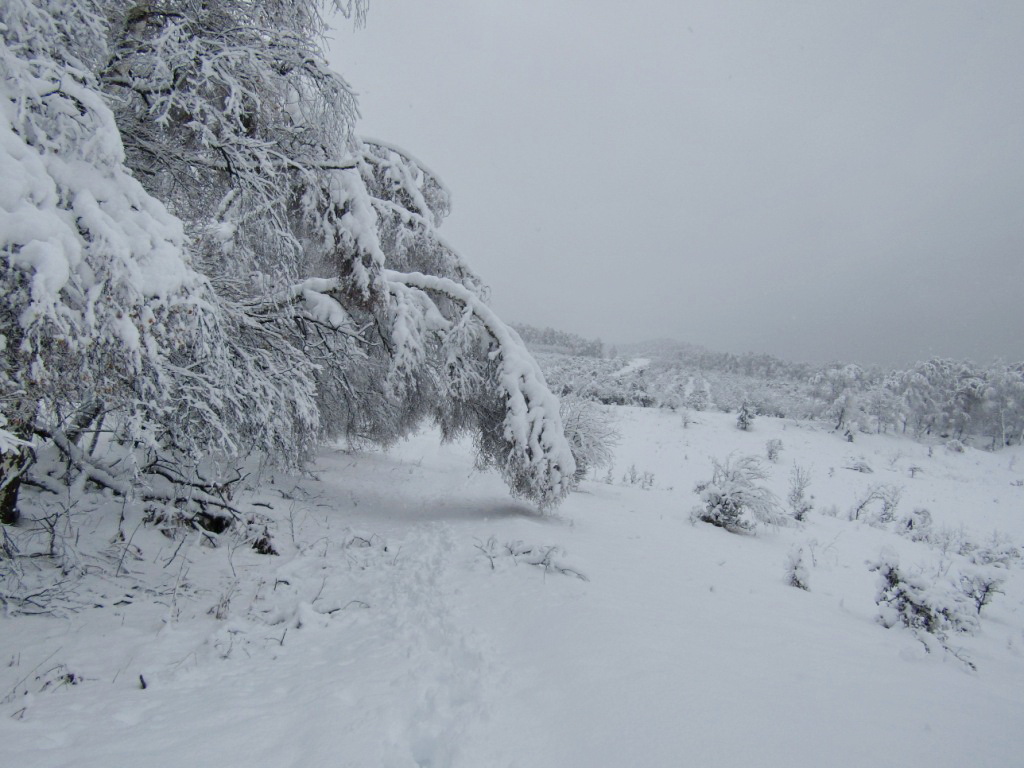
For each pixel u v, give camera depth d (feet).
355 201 25.32
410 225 33.35
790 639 14.90
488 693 10.40
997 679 14.82
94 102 11.13
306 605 15.30
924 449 134.21
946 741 9.07
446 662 12.12
